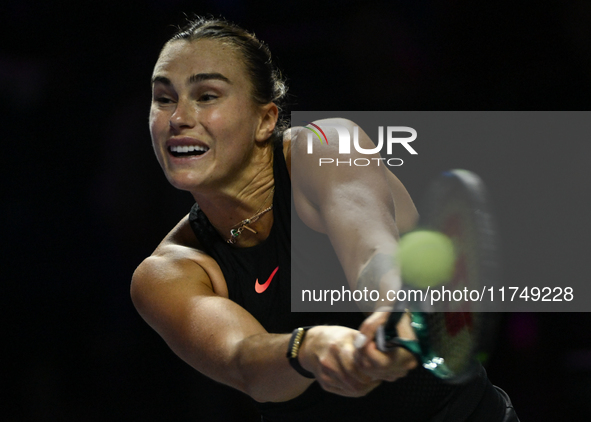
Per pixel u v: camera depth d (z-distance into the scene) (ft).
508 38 63.16
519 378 53.26
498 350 54.24
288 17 68.33
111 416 55.31
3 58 65.16
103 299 61.26
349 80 65.77
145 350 58.39
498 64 63.41
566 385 51.65
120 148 64.28
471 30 63.87
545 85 62.03
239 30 22.95
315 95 66.03
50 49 66.49
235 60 21.85
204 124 21.25
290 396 17.15
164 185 63.62
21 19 65.67
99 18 66.64
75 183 64.34
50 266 62.03
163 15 67.26
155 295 21.83
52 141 64.95
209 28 22.48
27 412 56.18
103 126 65.31
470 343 13.91
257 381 16.98
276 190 22.08
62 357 58.95
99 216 63.16
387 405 20.86
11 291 60.95
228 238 23.15
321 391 21.07
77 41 66.59
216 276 22.65
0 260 61.36
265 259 22.26
